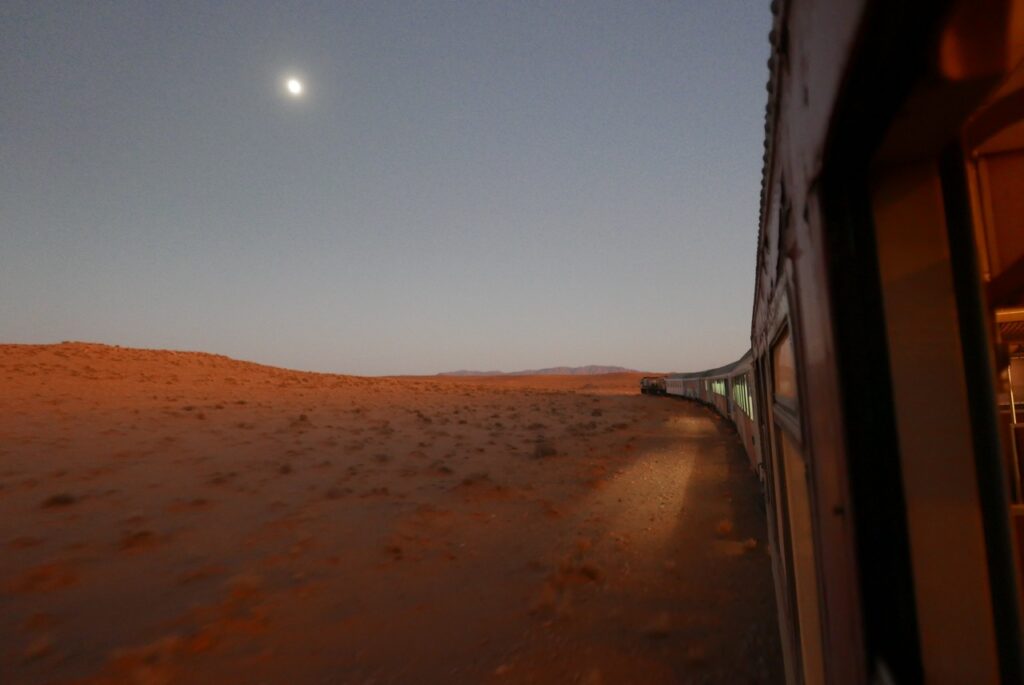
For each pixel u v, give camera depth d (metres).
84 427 17.62
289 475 12.93
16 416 18.75
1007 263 1.70
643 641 5.42
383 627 5.86
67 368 35.00
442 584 7.06
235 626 5.82
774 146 1.92
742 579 6.94
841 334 1.28
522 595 6.67
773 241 2.25
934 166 1.25
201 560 7.73
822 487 1.50
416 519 9.84
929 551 1.24
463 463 15.08
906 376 1.25
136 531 8.73
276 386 38.69
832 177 1.30
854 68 1.00
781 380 2.83
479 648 5.38
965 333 1.24
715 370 31.62
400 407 31.12
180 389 31.45
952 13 0.88
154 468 13.04
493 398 45.47
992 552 1.21
